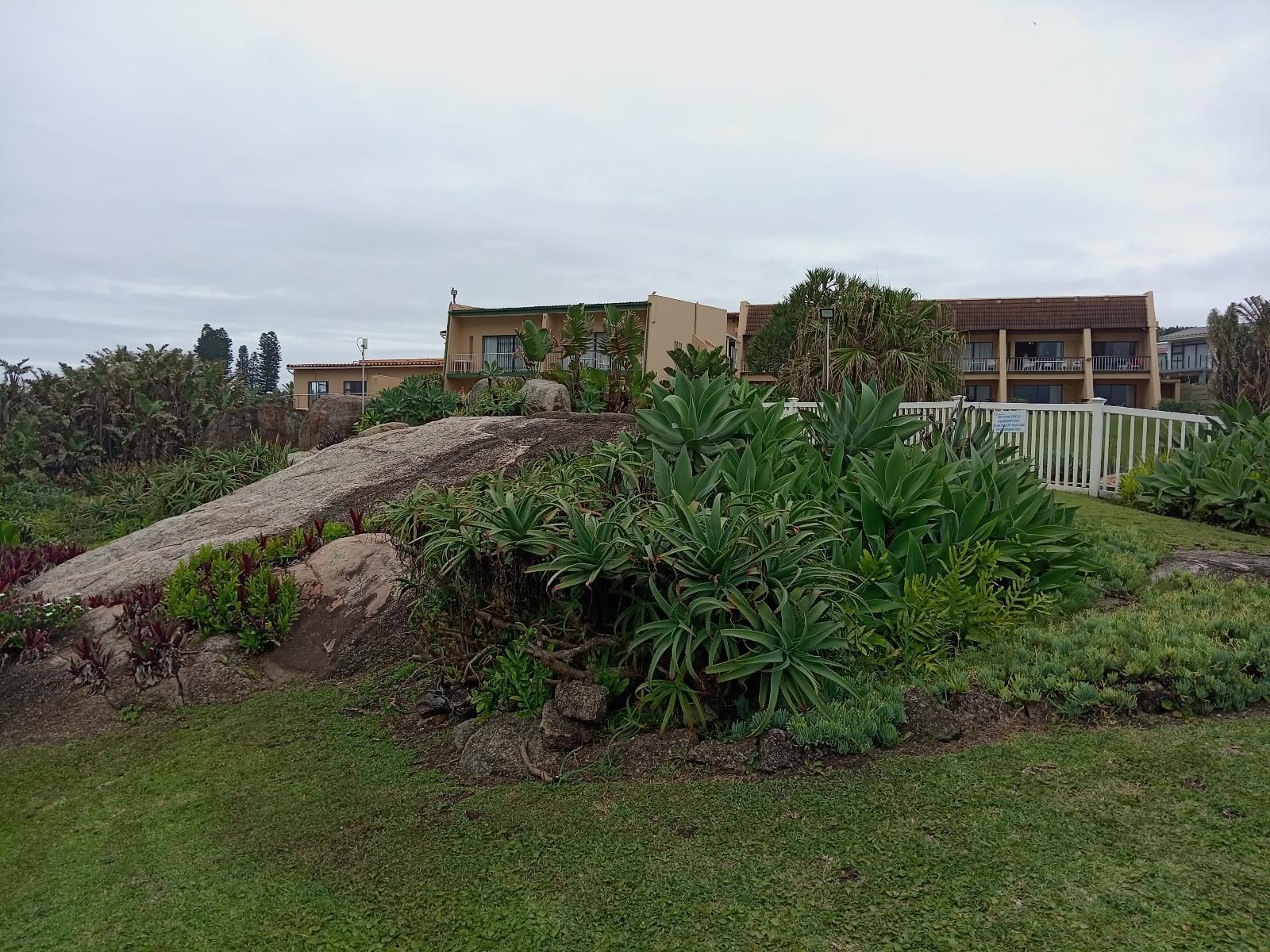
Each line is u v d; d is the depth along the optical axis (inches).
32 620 271.9
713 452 265.0
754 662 165.9
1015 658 184.7
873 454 260.4
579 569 175.8
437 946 117.8
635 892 124.8
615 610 191.5
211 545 341.1
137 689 238.1
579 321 711.7
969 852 125.1
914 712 166.9
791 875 124.6
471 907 125.9
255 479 628.1
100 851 158.2
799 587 177.6
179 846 156.7
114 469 992.2
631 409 650.2
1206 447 348.8
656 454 232.7
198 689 238.4
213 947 123.4
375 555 283.9
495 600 195.0
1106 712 164.9
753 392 313.1
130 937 128.6
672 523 183.8
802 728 158.4
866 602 201.5
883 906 115.3
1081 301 1622.8
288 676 248.7
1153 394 1542.8
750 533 180.2
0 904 142.5
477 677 198.1
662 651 167.6
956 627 200.1
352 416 895.1
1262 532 311.0
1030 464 284.2
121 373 1216.2
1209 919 105.9
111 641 265.3
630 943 113.7
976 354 1625.2
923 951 105.8
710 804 146.9
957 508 234.4
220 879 142.8
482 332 1482.5
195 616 258.2
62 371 1230.9
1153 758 147.2
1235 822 125.8
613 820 145.6
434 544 197.0
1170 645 179.5
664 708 176.9
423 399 710.5
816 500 222.7
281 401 1766.7
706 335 1402.6
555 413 548.4
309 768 186.9
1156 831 125.8
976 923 109.7
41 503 761.0
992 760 151.7
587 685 177.3
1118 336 1595.7
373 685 233.5
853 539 225.3
